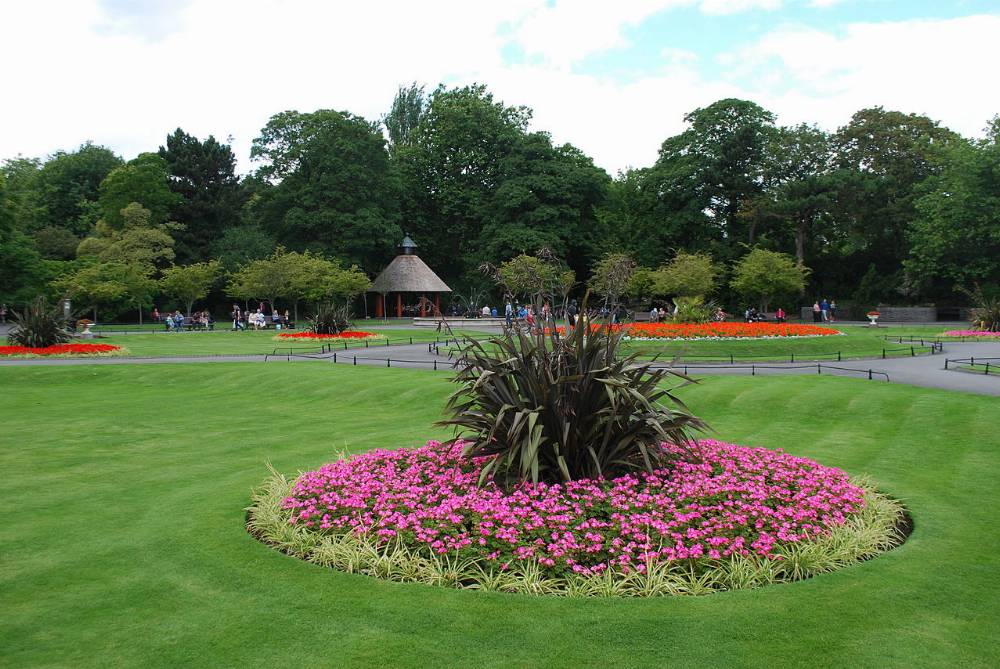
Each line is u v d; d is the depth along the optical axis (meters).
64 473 10.59
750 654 4.93
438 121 71.38
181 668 4.84
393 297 69.94
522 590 5.98
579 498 7.45
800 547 6.59
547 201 64.50
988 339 34.56
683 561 6.35
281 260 51.50
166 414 16.23
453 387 18.59
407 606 5.70
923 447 11.73
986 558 6.76
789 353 27.50
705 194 61.53
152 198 62.91
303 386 19.88
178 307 64.31
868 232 59.78
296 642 5.16
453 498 7.58
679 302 33.94
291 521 7.50
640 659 4.87
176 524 7.94
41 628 5.43
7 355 27.12
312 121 63.41
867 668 4.77
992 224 48.94
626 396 8.29
